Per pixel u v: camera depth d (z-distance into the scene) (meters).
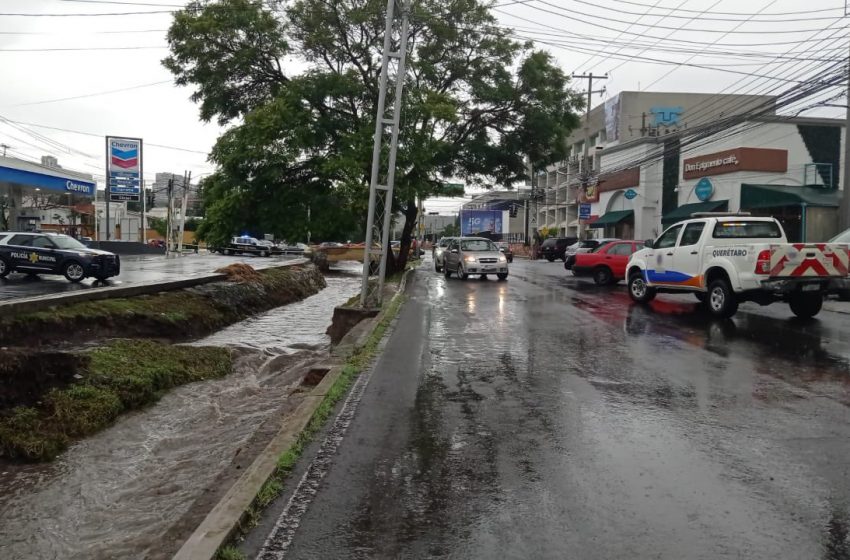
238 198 22.89
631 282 16.77
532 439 5.74
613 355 9.55
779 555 3.66
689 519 4.11
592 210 49.62
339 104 24.69
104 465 6.44
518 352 9.91
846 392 7.22
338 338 14.21
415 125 23.38
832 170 32.47
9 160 28.28
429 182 24.97
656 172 40.69
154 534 4.89
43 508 5.39
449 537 3.93
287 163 23.08
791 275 11.98
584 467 5.03
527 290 21.09
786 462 5.08
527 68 26.52
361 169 21.89
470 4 25.41
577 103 28.48
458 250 27.47
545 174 81.94
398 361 9.32
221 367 10.98
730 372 8.28
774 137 32.66
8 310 10.06
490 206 90.75
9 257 19.72
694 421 6.19
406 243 30.80
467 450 5.47
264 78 25.20
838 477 4.77
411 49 24.72
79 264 19.66
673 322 12.89
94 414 7.62
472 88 26.47
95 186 38.56
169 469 6.34
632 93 57.22
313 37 23.62
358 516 4.23
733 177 33.19
